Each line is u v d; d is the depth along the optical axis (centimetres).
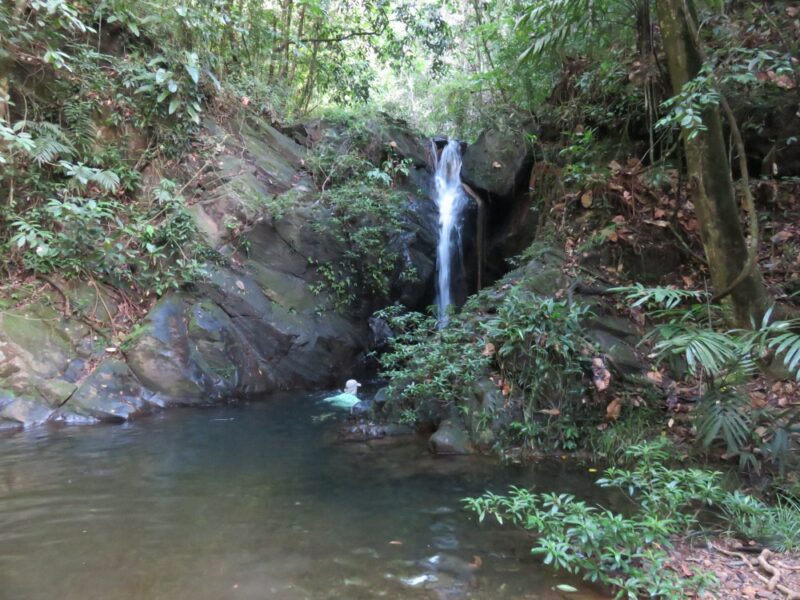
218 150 805
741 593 234
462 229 963
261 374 693
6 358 536
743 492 341
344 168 905
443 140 1123
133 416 554
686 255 607
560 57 744
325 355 769
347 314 845
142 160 735
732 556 269
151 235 660
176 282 665
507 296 536
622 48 650
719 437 392
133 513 320
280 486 372
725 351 307
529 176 866
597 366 464
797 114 600
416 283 943
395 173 959
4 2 632
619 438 432
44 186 636
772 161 628
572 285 551
